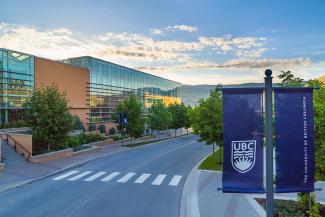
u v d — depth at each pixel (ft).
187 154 111.24
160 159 98.17
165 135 240.32
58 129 98.02
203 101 97.96
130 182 63.67
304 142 25.88
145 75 268.00
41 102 96.12
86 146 121.49
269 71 24.85
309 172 26.02
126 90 231.71
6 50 126.11
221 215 41.37
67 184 61.87
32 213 43.47
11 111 129.29
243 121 25.14
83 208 45.60
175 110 231.09
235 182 25.25
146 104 270.26
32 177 67.56
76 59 187.73
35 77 139.85
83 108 175.94
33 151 94.79
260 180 25.23
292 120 25.72
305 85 43.34
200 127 92.17
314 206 37.73
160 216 41.81
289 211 38.83
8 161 79.61
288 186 25.98
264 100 27.55
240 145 25.18
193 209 44.06
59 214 42.93
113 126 204.03
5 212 44.01
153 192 55.16
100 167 83.10
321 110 35.42
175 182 63.41
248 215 41.34
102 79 197.67
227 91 25.21
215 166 81.46
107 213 43.21
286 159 25.79
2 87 124.26
